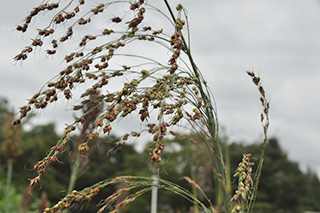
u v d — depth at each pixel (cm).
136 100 129
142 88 137
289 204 3341
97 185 152
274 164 3456
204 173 570
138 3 148
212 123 175
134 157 2459
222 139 507
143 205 2423
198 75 172
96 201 2092
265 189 3359
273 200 3341
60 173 2405
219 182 173
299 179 3462
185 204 2461
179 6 163
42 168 128
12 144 590
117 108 128
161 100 129
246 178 152
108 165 2636
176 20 163
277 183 3359
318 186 4519
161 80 139
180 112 132
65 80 142
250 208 162
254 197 166
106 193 2109
